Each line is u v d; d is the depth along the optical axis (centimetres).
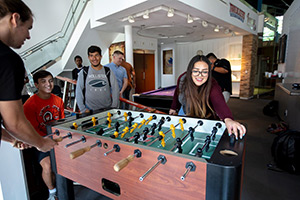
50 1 782
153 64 879
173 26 529
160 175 98
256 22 714
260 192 197
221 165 80
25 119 92
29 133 94
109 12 416
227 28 584
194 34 691
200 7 391
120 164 85
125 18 453
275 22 850
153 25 534
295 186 206
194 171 87
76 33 623
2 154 148
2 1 78
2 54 77
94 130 159
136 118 182
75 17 621
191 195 90
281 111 437
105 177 120
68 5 836
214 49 823
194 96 163
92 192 197
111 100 260
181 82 188
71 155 96
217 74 351
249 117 487
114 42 737
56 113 194
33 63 627
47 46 675
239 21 572
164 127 167
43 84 177
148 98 378
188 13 415
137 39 744
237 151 94
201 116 167
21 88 87
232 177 79
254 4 822
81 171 132
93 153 123
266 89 876
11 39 87
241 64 734
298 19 464
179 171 92
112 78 250
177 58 952
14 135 93
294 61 486
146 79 866
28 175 192
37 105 179
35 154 180
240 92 748
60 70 700
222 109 147
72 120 158
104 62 791
